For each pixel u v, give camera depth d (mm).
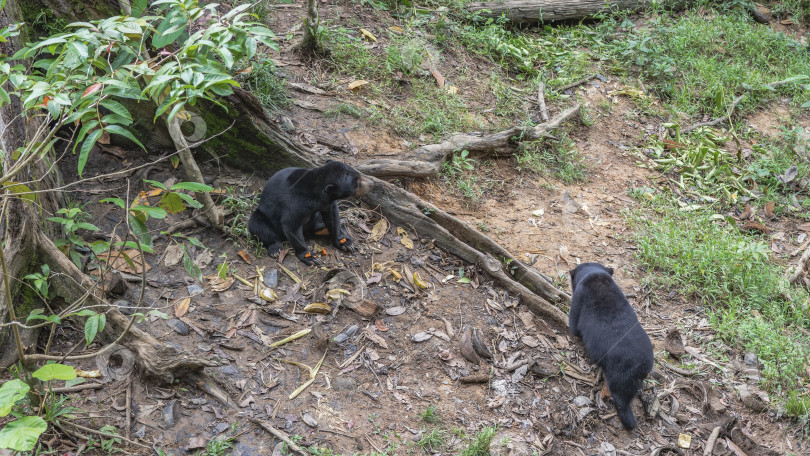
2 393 2732
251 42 3156
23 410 3631
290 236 5102
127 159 5535
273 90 6562
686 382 4918
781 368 5090
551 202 6691
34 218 4293
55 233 4664
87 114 3027
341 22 8070
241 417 4000
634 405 4699
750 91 9000
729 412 4754
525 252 5969
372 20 8336
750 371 5078
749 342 5328
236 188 5691
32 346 4027
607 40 9570
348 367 4492
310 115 6605
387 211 5797
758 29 10320
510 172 6969
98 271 4609
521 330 5102
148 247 3619
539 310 5258
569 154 7316
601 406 4594
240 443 3850
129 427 3789
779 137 8430
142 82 5133
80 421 3752
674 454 4383
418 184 6340
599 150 7660
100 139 5473
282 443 3863
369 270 5281
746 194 7441
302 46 7242
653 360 4586
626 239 6340
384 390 4402
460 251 5578
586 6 9750
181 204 3416
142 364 4016
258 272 5008
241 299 4773
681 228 6590
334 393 4289
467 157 6820
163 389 4047
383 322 4883
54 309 4316
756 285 5898
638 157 7672
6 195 3086
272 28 7668
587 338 4645
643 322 5496
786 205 7367
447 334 4910
